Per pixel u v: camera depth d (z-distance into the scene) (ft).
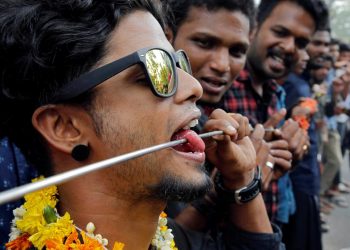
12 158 4.03
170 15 4.54
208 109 4.94
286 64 6.73
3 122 2.70
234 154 3.52
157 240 3.07
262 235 3.71
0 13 2.55
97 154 2.58
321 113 12.66
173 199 2.62
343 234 13.23
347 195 17.90
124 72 2.47
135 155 2.20
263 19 6.75
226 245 3.77
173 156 2.57
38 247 2.53
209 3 4.64
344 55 18.19
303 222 7.75
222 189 3.75
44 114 2.56
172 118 2.60
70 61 2.44
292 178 7.78
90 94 2.49
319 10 6.77
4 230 3.85
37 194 2.69
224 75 4.77
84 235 2.55
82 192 2.66
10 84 2.54
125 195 2.61
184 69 3.00
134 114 2.50
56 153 2.69
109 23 2.49
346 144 18.56
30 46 2.44
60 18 2.45
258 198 3.83
